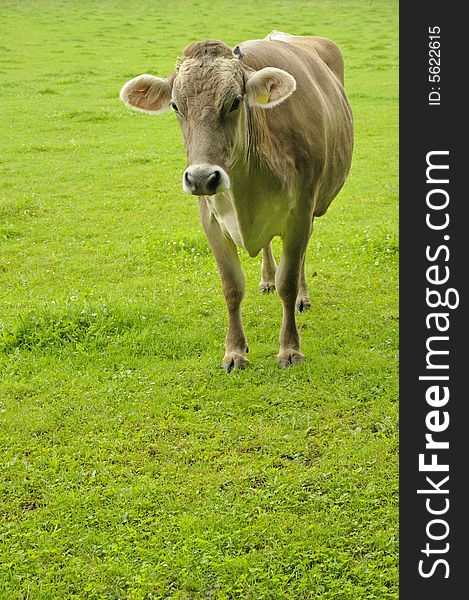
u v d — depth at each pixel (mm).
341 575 4078
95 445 5340
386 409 5645
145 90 5395
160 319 7230
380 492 4711
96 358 6512
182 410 5723
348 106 7730
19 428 5543
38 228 10453
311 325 7102
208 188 4938
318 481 4824
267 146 5625
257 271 8586
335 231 10125
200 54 5211
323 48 8008
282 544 4301
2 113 18047
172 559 4180
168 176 13242
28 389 6070
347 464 4984
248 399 5816
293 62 6410
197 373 6242
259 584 4004
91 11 38531
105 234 10227
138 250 9398
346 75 22625
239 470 4984
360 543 4293
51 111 18281
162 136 16250
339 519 4480
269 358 6445
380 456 5066
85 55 26641
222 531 4402
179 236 9688
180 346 6734
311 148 6062
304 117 6102
